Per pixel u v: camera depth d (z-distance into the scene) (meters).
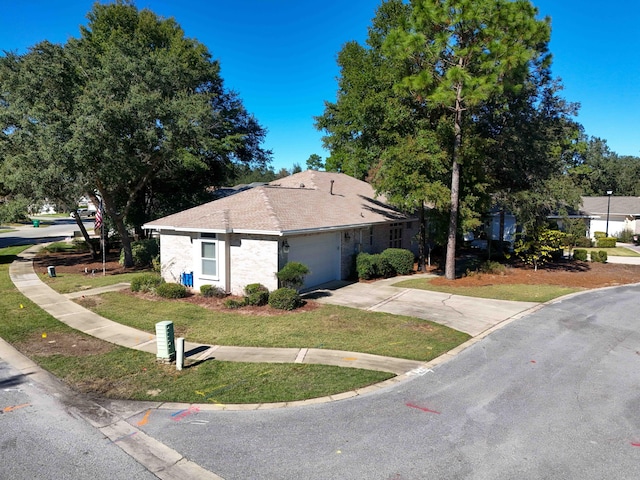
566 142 23.11
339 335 10.38
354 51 25.53
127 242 22.02
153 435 5.98
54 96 18.80
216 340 10.02
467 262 22.41
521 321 11.75
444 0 15.05
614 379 7.88
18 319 11.93
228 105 34.25
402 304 13.59
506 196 21.41
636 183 63.50
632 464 5.25
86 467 5.25
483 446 5.63
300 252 15.18
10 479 5.01
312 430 6.07
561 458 5.37
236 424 6.25
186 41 29.38
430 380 7.78
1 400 7.09
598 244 32.69
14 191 21.80
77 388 7.52
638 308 13.36
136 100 18.39
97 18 29.34
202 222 14.93
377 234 20.91
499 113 20.41
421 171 17.59
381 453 5.48
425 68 16.44
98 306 13.33
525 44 15.03
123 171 19.45
